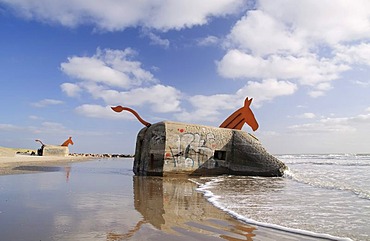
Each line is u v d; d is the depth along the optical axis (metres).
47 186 10.38
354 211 6.53
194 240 4.43
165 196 8.70
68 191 9.28
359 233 4.78
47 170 18.03
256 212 6.38
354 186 11.27
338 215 6.11
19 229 4.85
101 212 6.27
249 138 18.12
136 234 4.69
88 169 20.30
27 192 8.91
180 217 5.92
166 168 15.52
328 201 7.82
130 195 8.78
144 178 14.53
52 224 5.19
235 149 17.81
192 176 16.17
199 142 16.75
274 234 4.78
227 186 11.48
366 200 7.99
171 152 15.77
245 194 9.19
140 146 17.47
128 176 15.46
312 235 4.70
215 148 17.28
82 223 5.30
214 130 17.56
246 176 16.73
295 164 30.45
